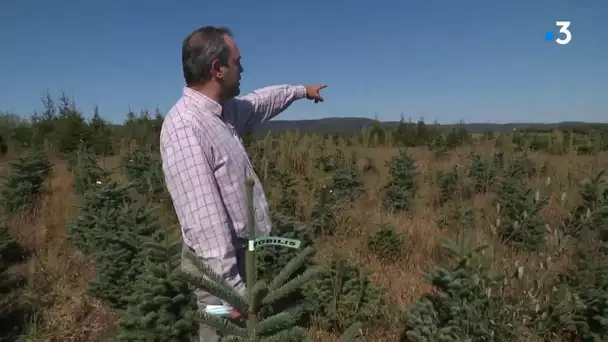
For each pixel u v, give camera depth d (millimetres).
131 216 5051
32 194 9234
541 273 3588
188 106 2285
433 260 5809
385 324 4289
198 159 2205
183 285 3455
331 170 11062
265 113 3135
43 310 4918
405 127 22688
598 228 4125
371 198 9195
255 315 1580
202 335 2465
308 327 4227
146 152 12211
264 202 2545
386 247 6059
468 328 3162
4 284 5484
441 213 7574
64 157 17703
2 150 18766
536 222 5062
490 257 3754
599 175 6215
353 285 4324
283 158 12070
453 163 13156
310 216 6949
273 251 4211
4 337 4262
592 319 3693
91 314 4926
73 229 6500
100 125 20016
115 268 4832
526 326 3602
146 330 3426
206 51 2227
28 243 6871
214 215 2182
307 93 3410
